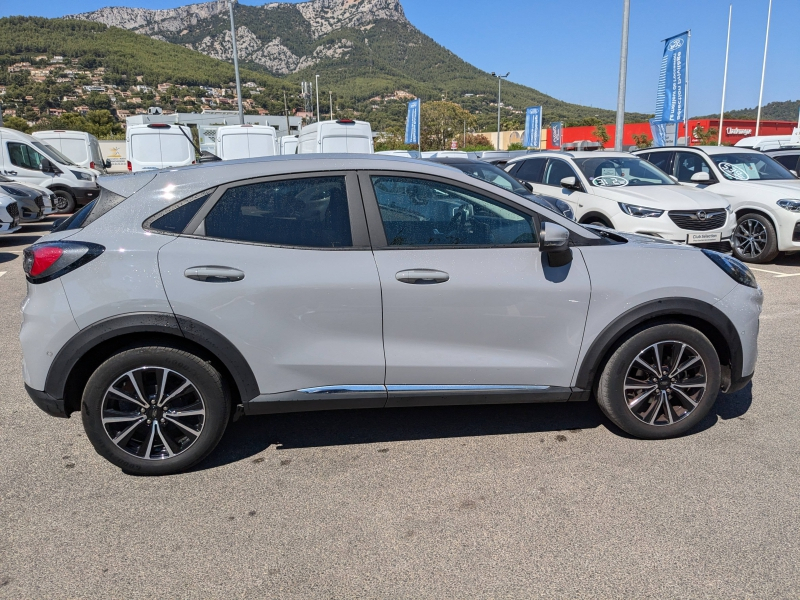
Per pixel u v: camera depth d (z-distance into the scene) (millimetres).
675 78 16859
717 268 3312
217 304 2879
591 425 3652
